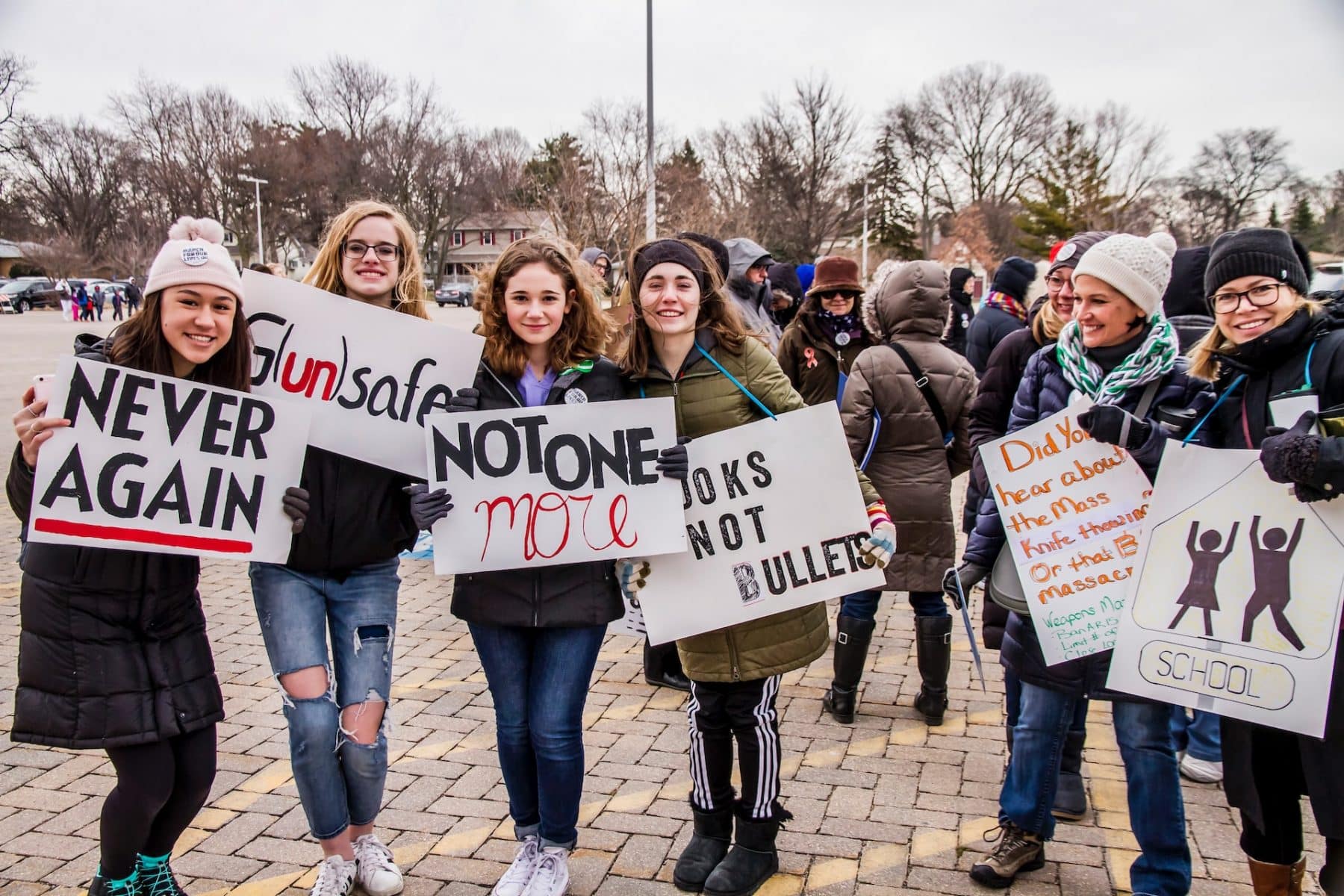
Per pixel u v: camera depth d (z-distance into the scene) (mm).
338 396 2883
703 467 2930
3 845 3123
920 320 4031
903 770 3697
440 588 6066
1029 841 2957
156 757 2516
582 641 2861
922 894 2918
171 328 2500
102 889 2625
